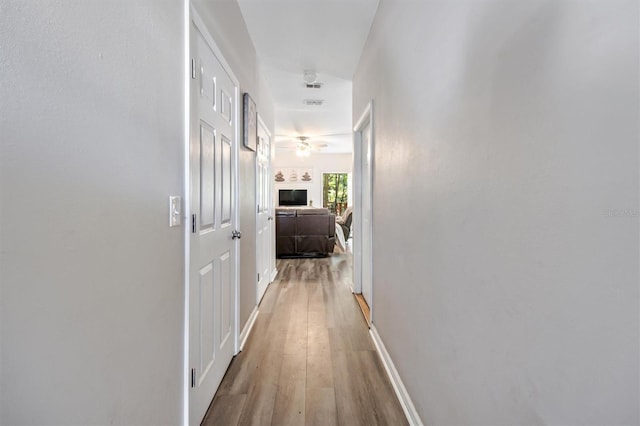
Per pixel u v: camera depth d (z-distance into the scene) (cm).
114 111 82
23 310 57
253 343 228
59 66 64
